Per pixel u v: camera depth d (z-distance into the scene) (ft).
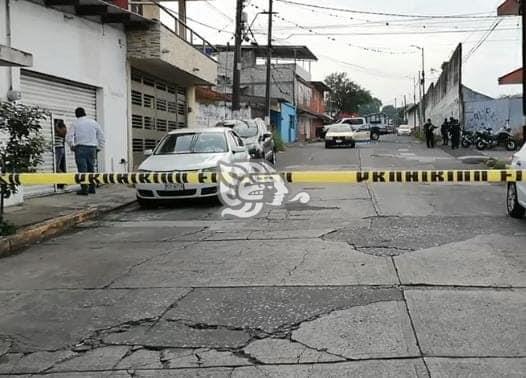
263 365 14.11
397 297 18.70
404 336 15.52
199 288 20.39
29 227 30.42
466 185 48.91
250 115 130.52
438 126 152.76
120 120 56.85
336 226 30.99
